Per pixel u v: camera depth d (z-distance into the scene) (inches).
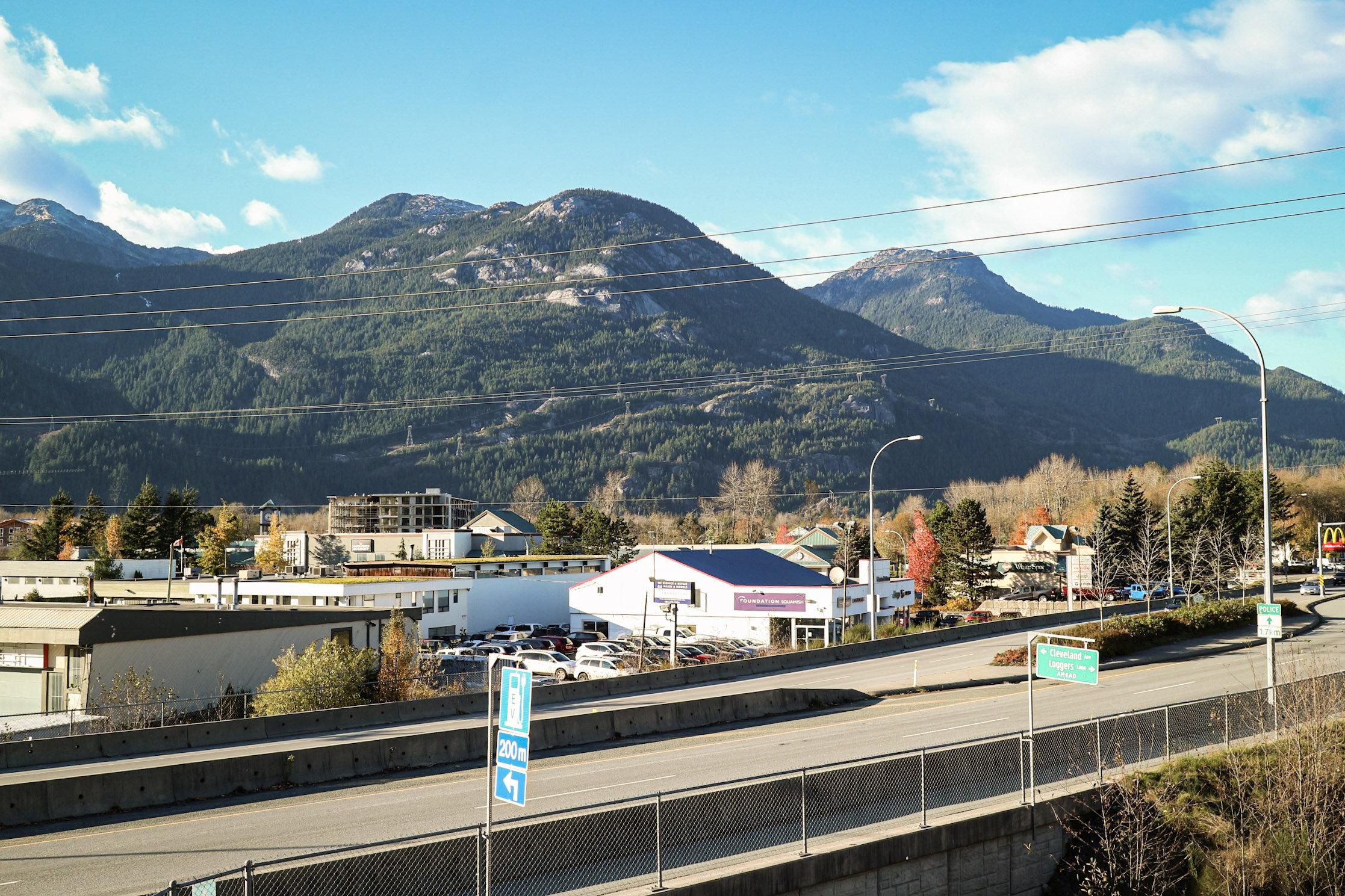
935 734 1136.8
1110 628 1851.6
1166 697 1339.8
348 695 1482.5
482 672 1982.0
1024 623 2516.0
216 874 500.1
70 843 724.7
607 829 683.4
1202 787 924.0
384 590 2773.1
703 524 7214.6
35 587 3629.4
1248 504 4050.2
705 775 933.8
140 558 4835.1
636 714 1227.9
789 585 2733.8
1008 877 804.6
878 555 4461.1
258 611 1877.5
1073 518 6279.5
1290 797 922.7
